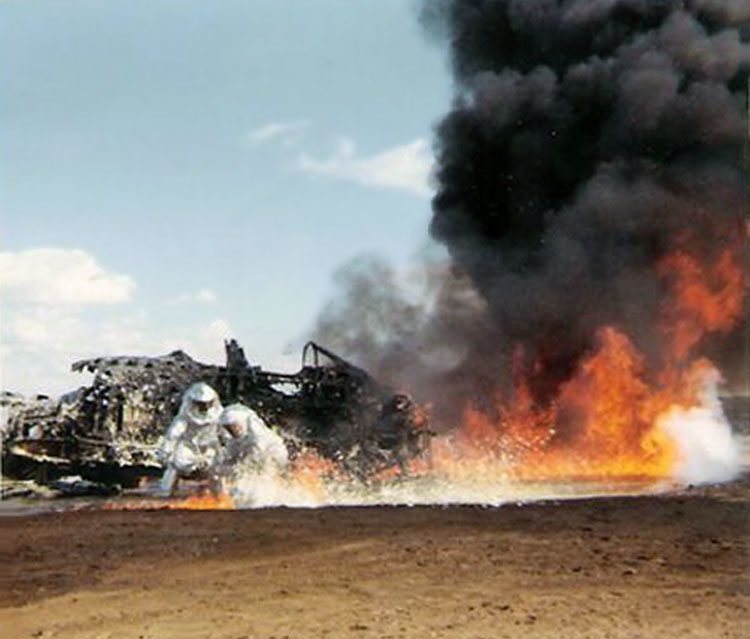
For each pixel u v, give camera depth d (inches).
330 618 377.1
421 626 365.1
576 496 783.1
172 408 941.8
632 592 418.0
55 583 442.0
